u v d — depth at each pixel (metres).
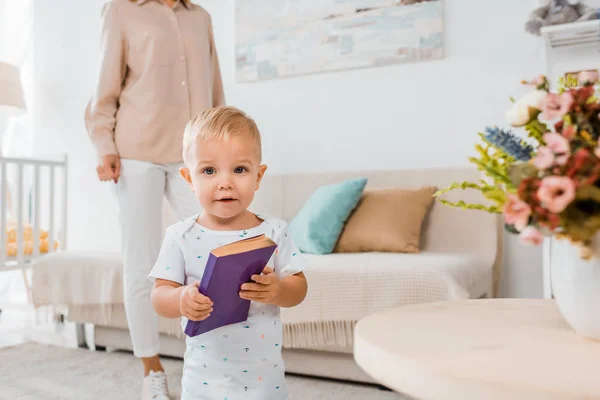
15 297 3.47
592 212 0.60
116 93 1.76
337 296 1.70
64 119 3.41
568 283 0.68
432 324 0.76
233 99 2.91
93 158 3.31
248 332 0.96
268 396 0.97
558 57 2.17
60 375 1.93
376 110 2.59
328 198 2.15
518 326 0.74
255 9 2.82
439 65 2.46
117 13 1.76
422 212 2.19
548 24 2.03
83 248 3.32
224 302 0.85
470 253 2.15
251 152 0.99
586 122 0.66
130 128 1.72
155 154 1.73
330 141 2.68
